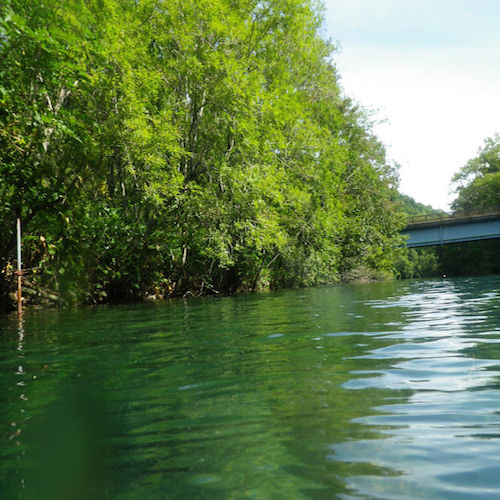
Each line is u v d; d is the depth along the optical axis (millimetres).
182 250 17594
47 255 13758
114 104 13797
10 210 12359
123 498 1522
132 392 2895
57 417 2443
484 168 64125
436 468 1651
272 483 1580
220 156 17797
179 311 9539
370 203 30094
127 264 15359
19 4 9312
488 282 17422
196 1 15922
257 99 17172
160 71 16562
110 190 16531
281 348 4230
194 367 3557
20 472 1766
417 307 7855
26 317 9836
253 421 2227
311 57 22922
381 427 2080
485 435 1945
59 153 13914
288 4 19375
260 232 16859
